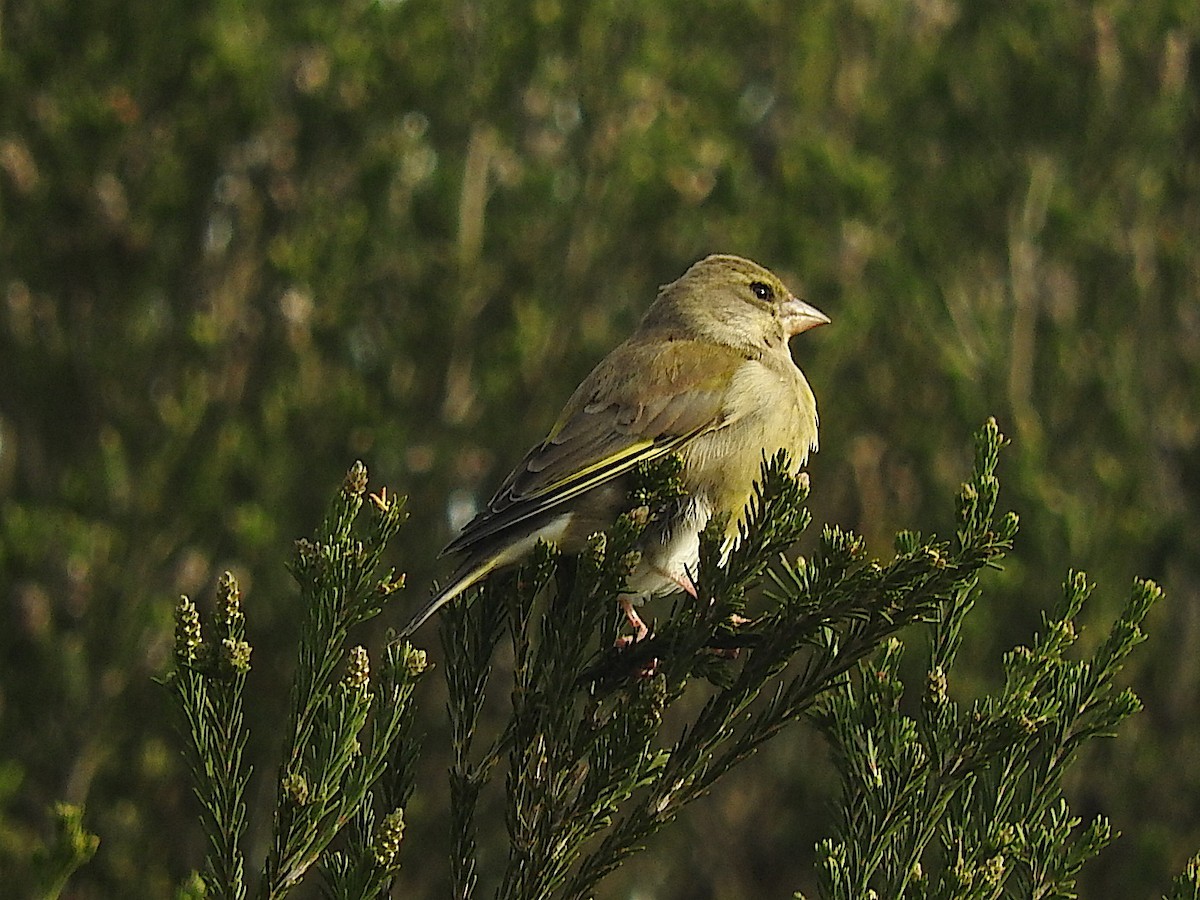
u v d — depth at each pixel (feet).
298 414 48.14
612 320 52.70
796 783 53.36
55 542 46.09
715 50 53.36
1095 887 50.98
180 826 48.01
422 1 49.01
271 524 44.98
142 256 48.03
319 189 48.80
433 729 49.06
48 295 48.47
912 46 56.54
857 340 52.08
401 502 16.90
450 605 19.42
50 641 45.50
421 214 50.01
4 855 43.62
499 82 49.93
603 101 50.62
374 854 15.24
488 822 48.52
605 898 53.78
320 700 16.31
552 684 17.40
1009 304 54.39
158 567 47.65
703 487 25.07
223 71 46.57
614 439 24.50
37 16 47.32
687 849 54.54
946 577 16.97
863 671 18.24
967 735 17.44
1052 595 47.70
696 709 50.72
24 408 48.98
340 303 48.52
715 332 29.04
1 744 45.91
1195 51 54.24
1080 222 53.06
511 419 51.08
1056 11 54.08
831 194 51.88
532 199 50.90
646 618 45.11
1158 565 51.26
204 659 15.80
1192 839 51.26
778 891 53.93
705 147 51.70
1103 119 53.72
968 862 17.11
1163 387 54.90
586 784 16.72
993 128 54.54
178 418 47.06
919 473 52.90
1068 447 53.01
